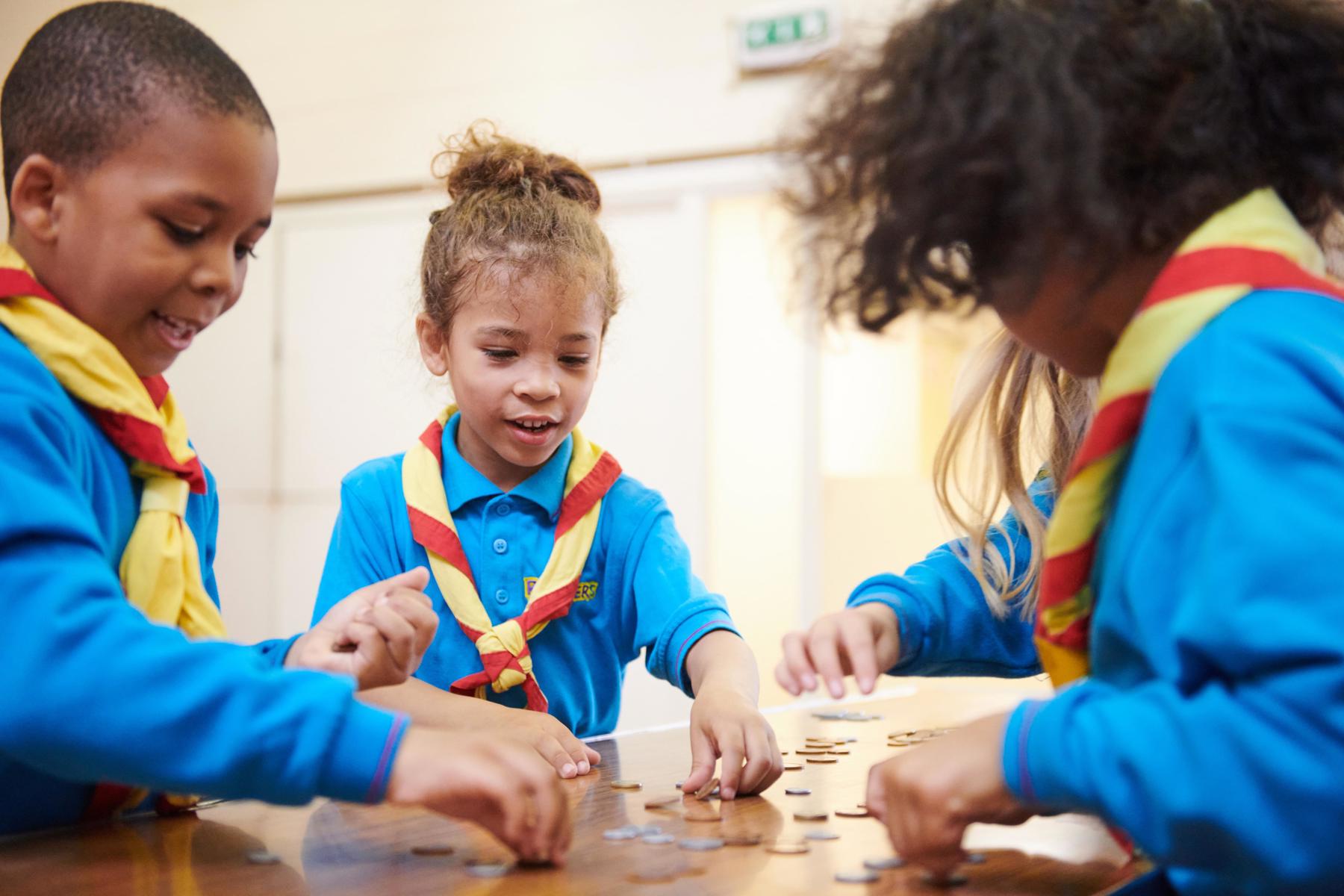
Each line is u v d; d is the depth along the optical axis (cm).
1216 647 49
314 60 389
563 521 124
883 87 62
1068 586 67
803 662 78
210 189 72
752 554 345
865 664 78
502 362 117
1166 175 60
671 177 340
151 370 80
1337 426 51
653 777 89
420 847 65
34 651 57
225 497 394
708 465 347
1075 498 65
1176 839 50
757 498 346
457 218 123
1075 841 69
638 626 123
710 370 346
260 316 391
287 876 59
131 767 58
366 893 55
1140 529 57
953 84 59
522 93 361
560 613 121
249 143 74
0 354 70
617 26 350
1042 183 56
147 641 59
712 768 86
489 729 97
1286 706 47
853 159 64
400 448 377
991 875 61
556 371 118
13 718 57
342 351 384
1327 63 64
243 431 392
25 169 73
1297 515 49
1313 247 63
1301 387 52
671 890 56
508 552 124
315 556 384
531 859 61
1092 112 57
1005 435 97
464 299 118
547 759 91
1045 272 58
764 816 74
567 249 117
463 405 120
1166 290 60
